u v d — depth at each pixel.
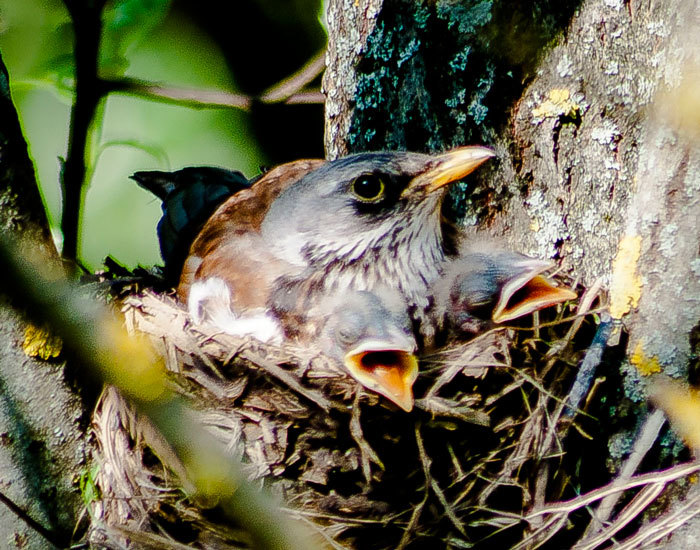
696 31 8.41
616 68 9.23
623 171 9.28
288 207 10.04
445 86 9.91
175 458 8.28
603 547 8.70
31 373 8.44
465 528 8.77
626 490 8.76
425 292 9.65
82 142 10.40
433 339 9.54
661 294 8.66
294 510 8.68
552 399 8.83
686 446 8.67
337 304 9.46
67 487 8.60
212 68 13.44
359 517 8.77
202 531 8.65
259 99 11.55
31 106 12.38
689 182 8.54
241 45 13.53
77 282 9.02
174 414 6.85
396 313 9.33
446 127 9.94
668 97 8.56
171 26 13.34
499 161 9.77
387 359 8.59
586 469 8.95
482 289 9.25
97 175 12.76
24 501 8.45
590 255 9.44
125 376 6.55
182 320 9.02
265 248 10.08
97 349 6.29
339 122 10.88
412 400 8.41
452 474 8.75
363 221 9.73
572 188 9.51
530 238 9.69
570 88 9.43
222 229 10.45
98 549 8.61
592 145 9.38
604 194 9.37
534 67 9.52
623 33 9.18
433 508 8.72
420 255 9.71
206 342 8.86
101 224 12.74
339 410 8.62
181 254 10.81
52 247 8.55
